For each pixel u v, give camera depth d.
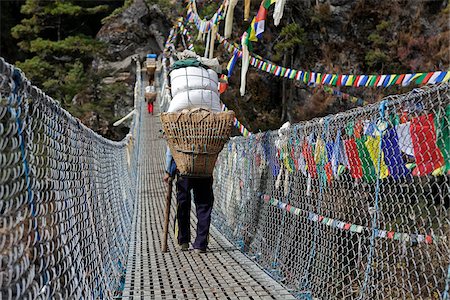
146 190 10.66
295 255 3.79
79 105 29.81
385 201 2.63
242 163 5.54
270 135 4.55
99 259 3.11
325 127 3.25
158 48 35.19
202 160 4.61
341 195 3.09
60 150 2.21
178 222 4.97
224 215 6.34
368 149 2.71
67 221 2.25
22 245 1.53
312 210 3.52
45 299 1.76
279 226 4.21
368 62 22.33
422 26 21.20
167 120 4.58
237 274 3.98
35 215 1.72
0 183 1.35
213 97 4.82
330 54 23.77
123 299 3.34
